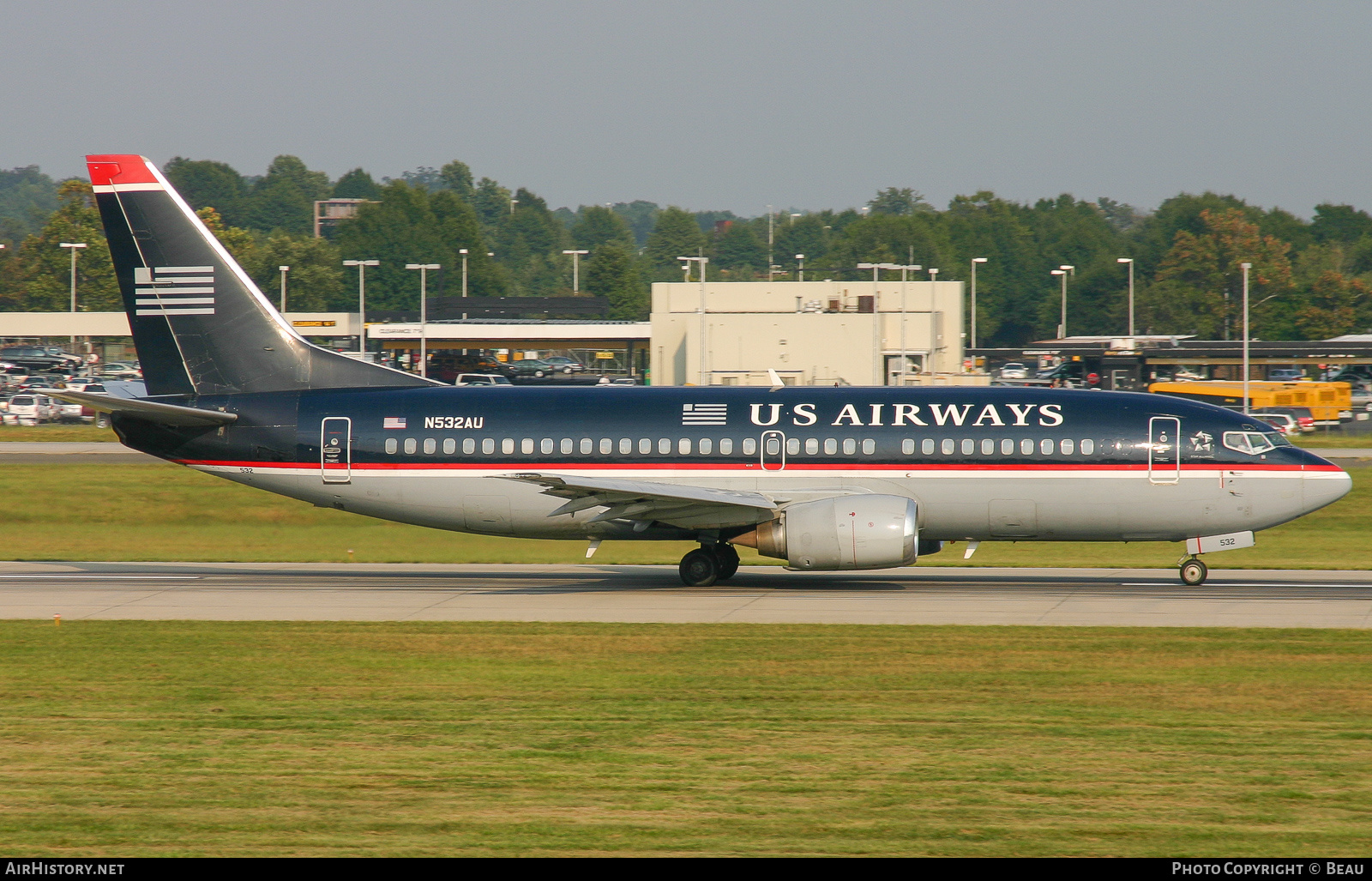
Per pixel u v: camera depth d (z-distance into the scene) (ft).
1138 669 325.01
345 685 309.42
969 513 464.65
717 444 470.80
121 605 432.25
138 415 489.26
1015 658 338.54
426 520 490.49
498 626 387.34
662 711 281.54
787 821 204.95
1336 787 223.10
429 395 492.13
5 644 362.12
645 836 197.67
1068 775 230.07
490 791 221.05
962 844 193.77
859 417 471.21
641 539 482.69
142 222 493.36
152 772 233.35
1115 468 456.86
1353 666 328.70
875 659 338.13
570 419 480.64
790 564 456.04
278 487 491.72
